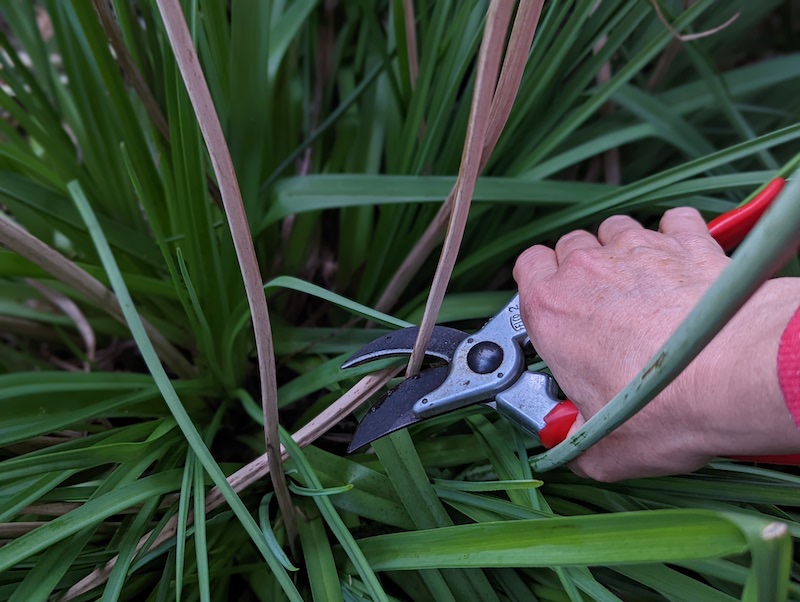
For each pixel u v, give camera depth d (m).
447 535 0.26
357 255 0.43
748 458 0.25
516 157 0.41
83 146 0.44
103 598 0.25
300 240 0.42
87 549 0.30
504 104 0.25
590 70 0.38
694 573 0.31
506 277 0.44
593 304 0.26
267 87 0.35
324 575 0.29
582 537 0.22
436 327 0.30
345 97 0.47
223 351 0.36
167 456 0.32
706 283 0.25
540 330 0.27
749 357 0.20
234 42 0.32
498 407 0.29
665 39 0.36
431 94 0.40
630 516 0.21
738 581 0.26
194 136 0.30
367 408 0.32
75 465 0.27
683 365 0.18
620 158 0.47
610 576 0.30
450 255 0.23
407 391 0.29
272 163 0.42
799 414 0.19
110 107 0.40
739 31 0.45
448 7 0.35
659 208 0.38
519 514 0.28
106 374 0.35
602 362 0.25
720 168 0.42
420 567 0.26
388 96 0.44
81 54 0.38
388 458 0.30
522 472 0.29
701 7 0.34
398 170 0.40
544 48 0.34
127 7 0.35
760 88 0.44
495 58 0.18
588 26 0.37
